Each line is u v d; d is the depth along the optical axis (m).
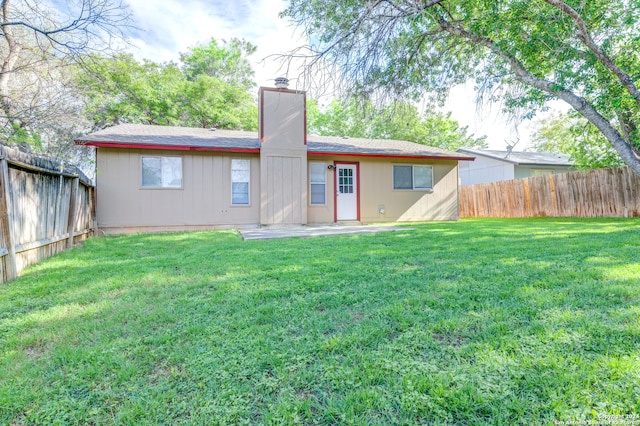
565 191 10.98
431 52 7.53
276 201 9.02
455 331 1.94
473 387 1.39
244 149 8.78
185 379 1.53
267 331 2.02
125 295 2.83
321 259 4.12
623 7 5.86
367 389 1.42
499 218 12.16
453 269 3.42
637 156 5.88
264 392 1.43
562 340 1.76
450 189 11.26
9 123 6.28
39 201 4.45
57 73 7.37
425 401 1.32
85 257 4.69
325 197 10.02
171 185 8.58
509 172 16.83
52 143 7.73
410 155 10.44
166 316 2.29
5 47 7.42
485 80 7.25
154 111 17.16
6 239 3.42
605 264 3.34
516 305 2.29
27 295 2.89
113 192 8.12
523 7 5.86
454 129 23.55
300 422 1.25
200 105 18.23
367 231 7.30
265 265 3.83
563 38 5.82
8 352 1.84
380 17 5.89
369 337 1.89
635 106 6.54
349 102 6.94
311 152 9.52
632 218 8.84
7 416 1.31
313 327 2.07
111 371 1.61
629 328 1.85
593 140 11.18
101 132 8.71
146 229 8.35
